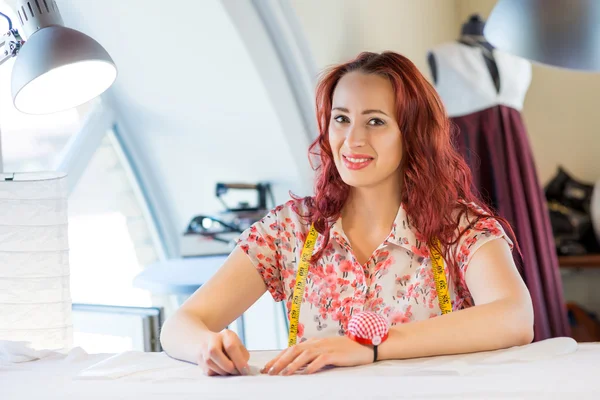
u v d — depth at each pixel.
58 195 1.70
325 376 1.22
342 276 1.67
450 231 1.65
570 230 4.24
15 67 1.59
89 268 3.29
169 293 2.48
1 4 2.67
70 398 1.17
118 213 3.46
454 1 4.69
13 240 1.66
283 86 3.05
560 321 3.53
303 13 2.94
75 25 3.00
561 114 4.54
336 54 3.22
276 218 1.78
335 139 1.63
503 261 1.58
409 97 1.61
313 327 1.68
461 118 3.45
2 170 2.07
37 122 3.00
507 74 3.46
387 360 1.32
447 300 1.63
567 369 1.18
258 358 1.42
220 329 1.66
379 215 1.69
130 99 3.30
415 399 1.04
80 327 2.43
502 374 1.17
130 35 2.98
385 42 3.68
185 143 3.38
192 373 1.30
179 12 2.82
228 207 3.46
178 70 3.08
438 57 3.50
